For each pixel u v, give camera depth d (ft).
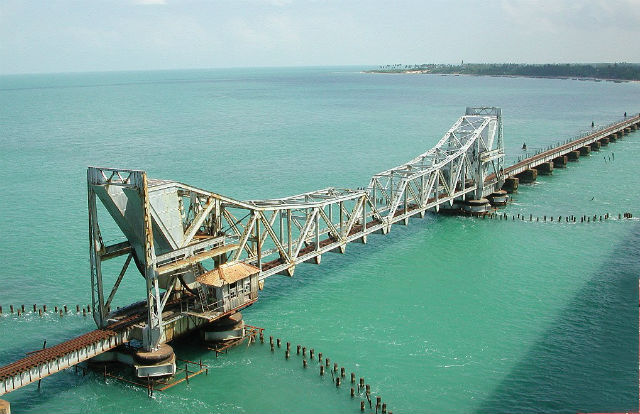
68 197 374.43
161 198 162.20
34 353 154.61
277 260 215.92
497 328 198.08
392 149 554.87
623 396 157.79
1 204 356.38
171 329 171.53
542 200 379.55
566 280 240.53
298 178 426.51
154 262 160.66
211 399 157.69
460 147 333.83
